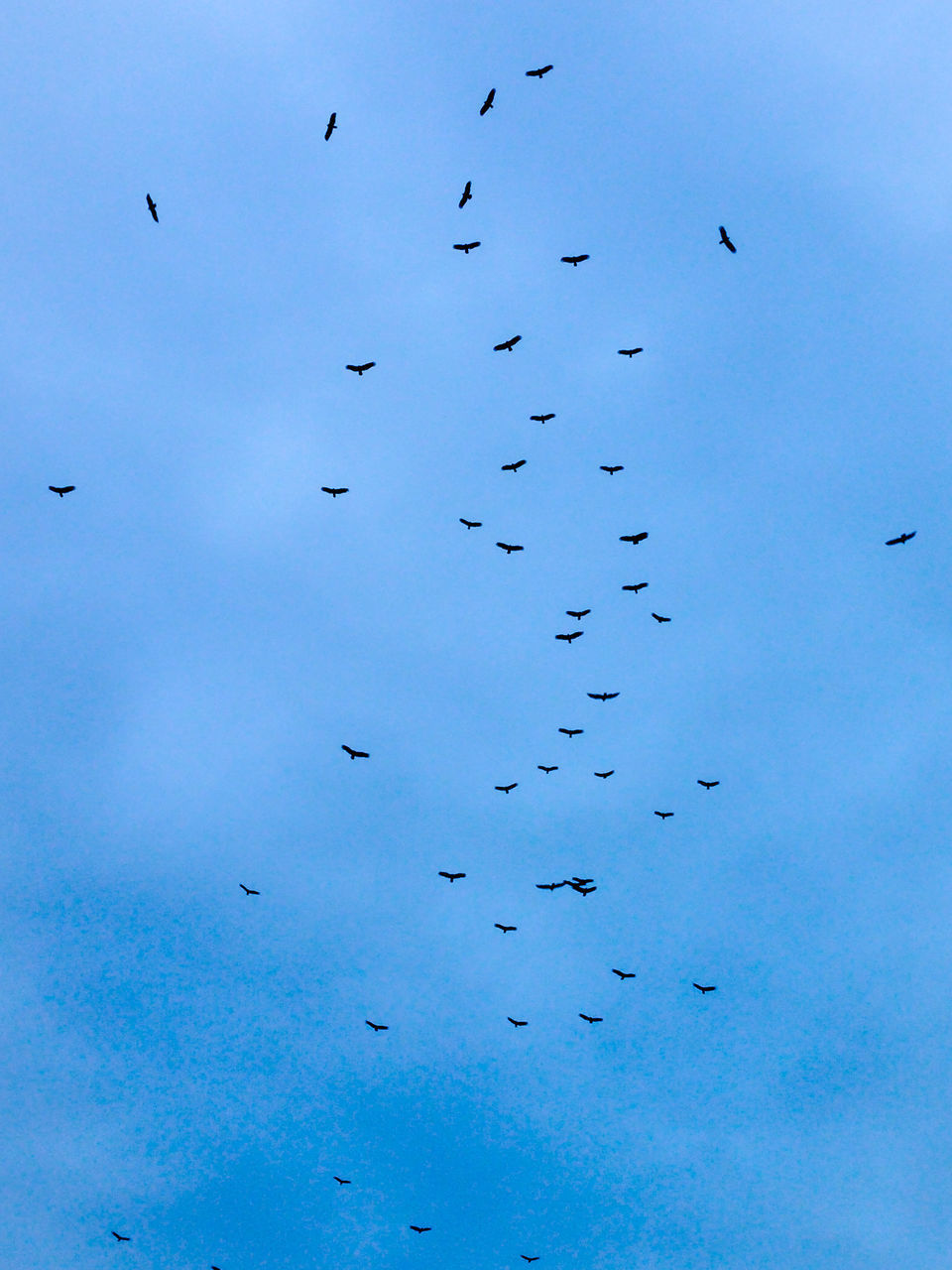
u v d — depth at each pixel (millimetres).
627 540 103438
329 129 82750
